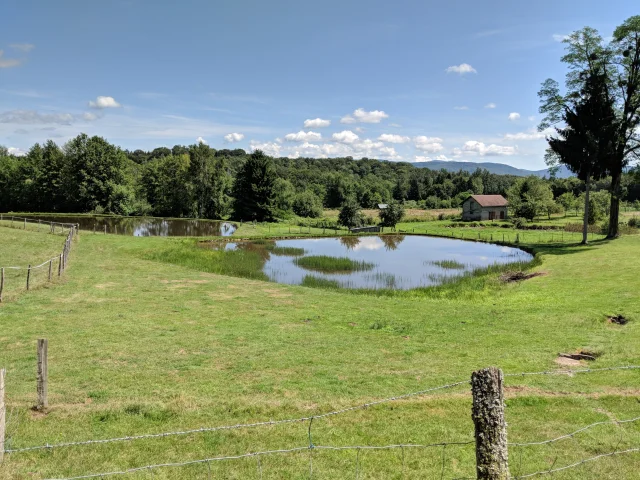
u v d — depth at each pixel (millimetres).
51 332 14555
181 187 83812
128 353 12867
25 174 84062
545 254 36906
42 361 8859
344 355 13180
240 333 15258
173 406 9359
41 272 24094
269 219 78688
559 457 7613
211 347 13664
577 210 92438
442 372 11711
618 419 8945
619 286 22469
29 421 8461
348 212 68062
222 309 18734
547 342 14352
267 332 15492
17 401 9242
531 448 7914
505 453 4820
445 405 9586
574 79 40531
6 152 123688
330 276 31953
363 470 7262
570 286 23625
